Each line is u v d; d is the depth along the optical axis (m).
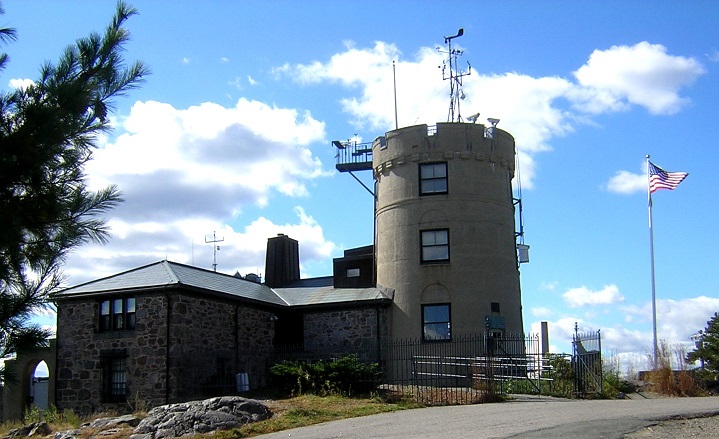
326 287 31.78
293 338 29.98
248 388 25.97
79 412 25.78
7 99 8.18
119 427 19.42
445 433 14.08
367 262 31.31
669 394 23.75
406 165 29.97
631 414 15.50
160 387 24.44
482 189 29.61
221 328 26.86
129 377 25.11
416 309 28.64
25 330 8.15
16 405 28.08
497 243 29.52
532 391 23.55
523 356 25.50
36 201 8.20
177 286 24.73
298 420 18.17
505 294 29.28
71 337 26.48
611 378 24.44
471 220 29.12
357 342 28.73
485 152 29.94
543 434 13.12
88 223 8.66
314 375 23.92
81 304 26.52
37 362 28.84
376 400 21.50
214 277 28.97
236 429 17.36
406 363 26.08
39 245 8.35
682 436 12.86
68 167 8.70
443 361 27.47
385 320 28.98
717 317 27.92
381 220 30.59
